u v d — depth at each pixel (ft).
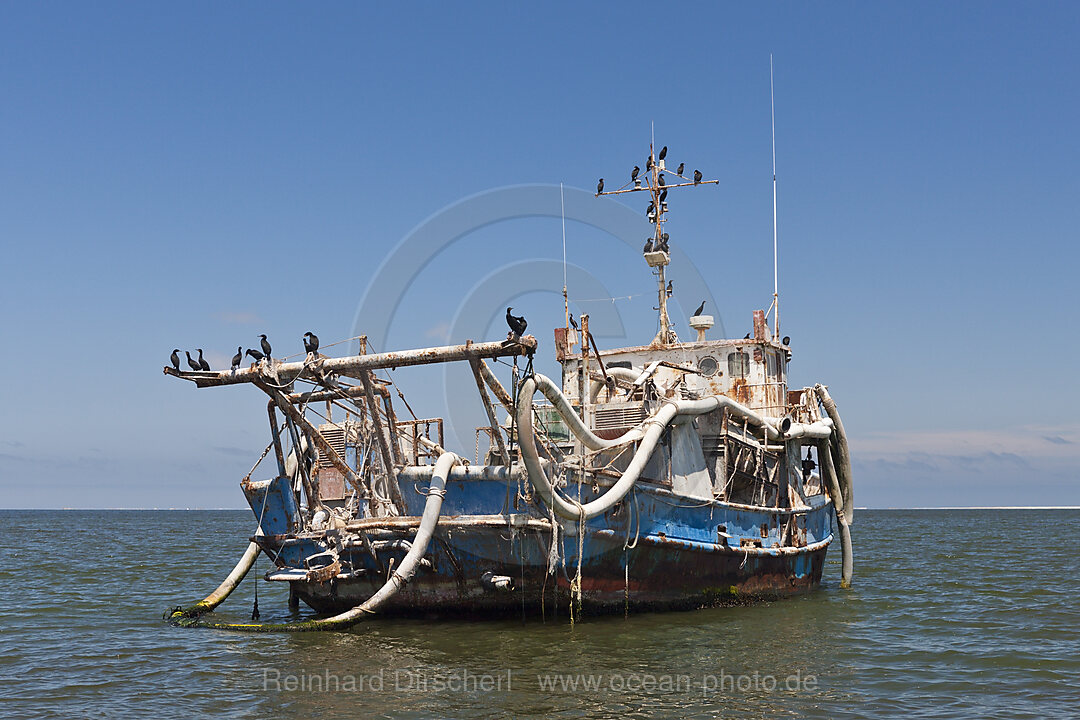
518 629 76.89
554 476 73.26
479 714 53.57
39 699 58.70
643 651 70.08
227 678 63.00
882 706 56.70
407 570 72.90
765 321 105.29
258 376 74.54
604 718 53.16
